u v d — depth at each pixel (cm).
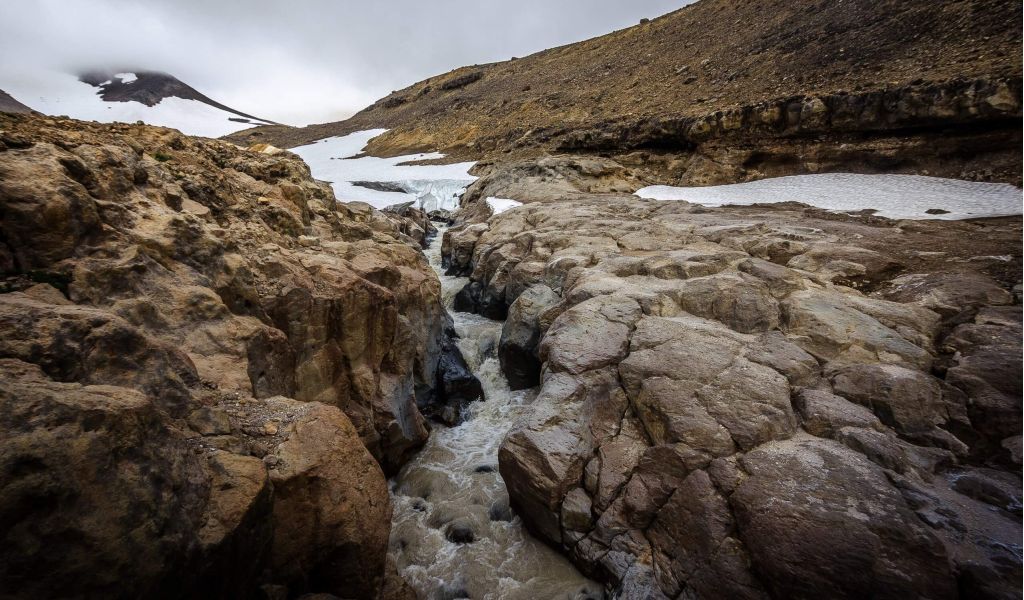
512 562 593
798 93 2152
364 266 826
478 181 2842
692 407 615
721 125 2219
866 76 2016
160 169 680
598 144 2778
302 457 396
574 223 1568
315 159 4994
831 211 1595
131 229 500
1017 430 538
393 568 536
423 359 955
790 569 432
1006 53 1611
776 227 1348
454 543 627
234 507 303
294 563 388
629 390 689
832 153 1956
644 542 532
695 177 2267
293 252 749
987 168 1572
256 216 813
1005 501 464
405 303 905
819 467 509
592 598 533
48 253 397
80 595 217
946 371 645
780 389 629
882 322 770
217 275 554
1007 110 1466
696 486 530
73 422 234
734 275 959
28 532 206
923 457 524
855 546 428
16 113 662
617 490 582
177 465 288
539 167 2559
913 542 423
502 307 1430
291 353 587
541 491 600
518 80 5356
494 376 1114
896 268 997
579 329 830
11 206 381
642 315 857
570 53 5781
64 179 430
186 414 355
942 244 1118
